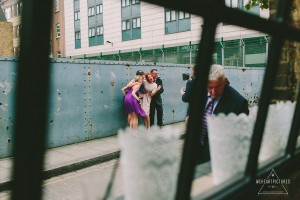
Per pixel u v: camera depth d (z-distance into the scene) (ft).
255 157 4.77
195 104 3.57
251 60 30.07
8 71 20.13
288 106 6.41
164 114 34.01
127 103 24.39
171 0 2.94
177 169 3.86
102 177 3.32
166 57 29.04
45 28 1.99
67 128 23.82
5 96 20.11
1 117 19.92
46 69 2.04
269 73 4.83
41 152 2.08
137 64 29.35
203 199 3.92
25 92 1.98
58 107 23.20
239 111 7.49
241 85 41.75
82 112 24.98
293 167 5.97
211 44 3.48
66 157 19.62
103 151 21.17
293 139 5.99
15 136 2.03
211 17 3.35
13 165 2.04
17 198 2.02
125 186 3.45
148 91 25.20
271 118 6.02
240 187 4.44
